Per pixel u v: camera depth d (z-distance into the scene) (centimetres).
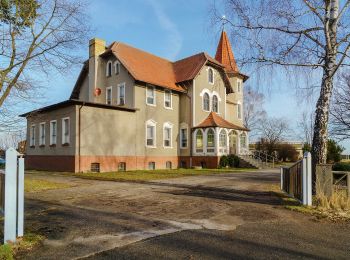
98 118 2409
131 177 1931
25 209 925
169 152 3056
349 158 4931
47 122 2597
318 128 1138
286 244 597
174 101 3142
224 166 2992
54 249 564
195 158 3084
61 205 992
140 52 3253
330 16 1141
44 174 2178
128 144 2628
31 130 2839
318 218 825
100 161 2398
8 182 595
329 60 1130
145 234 657
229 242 607
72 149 2286
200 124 3127
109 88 2983
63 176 2027
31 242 595
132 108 2634
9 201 593
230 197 1159
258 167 3023
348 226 745
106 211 896
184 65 3375
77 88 3331
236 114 3825
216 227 721
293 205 984
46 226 721
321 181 1020
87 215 841
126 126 2622
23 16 1505
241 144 3425
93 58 3047
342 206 945
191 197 1155
